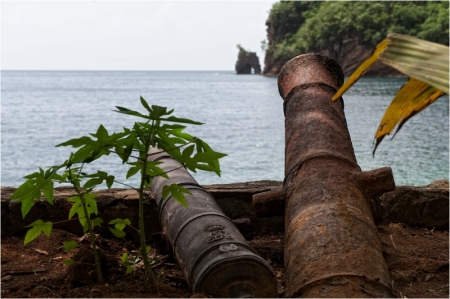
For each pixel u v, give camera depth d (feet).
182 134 13.47
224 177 52.13
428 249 18.26
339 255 11.17
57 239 18.71
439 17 318.24
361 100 184.55
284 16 547.90
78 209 14.38
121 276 14.32
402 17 352.90
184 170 17.28
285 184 14.61
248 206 20.75
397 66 4.56
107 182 13.19
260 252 17.87
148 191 20.52
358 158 65.21
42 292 13.70
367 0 370.73
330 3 446.19
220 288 11.21
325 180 13.56
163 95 270.46
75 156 12.60
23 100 212.02
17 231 19.34
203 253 11.82
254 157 66.13
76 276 13.92
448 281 15.15
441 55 4.41
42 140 84.58
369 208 13.43
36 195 12.89
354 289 10.37
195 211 13.89
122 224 14.24
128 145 12.82
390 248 18.16
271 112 153.28
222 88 378.94
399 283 14.96
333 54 393.70
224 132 98.58
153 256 15.80
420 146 75.66
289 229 12.81
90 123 115.14
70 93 286.25
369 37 361.30
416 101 5.15
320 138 14.97
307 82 17.34
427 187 22.47
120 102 205.46
